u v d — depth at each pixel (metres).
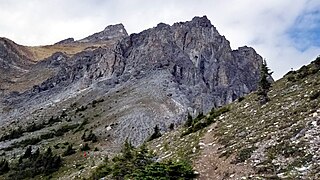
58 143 143.25
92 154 114.50
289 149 28.33
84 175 63.78
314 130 29.53
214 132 43.50
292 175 24.48
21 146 148.50
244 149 32.56
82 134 150.88
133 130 146.88
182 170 31.84
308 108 34.91
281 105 40.59
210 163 34.16
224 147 36.50
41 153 127.25
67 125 174.25
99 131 148.88
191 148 40.72
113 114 173.38
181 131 54.56
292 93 44.12
